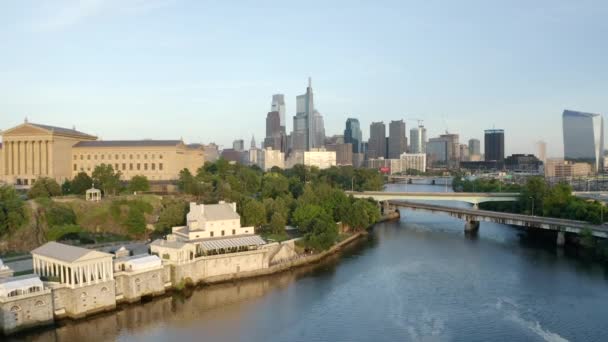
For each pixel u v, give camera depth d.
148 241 184.12
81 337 109.81
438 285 147.75
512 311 125.00
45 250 130.25
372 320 120.31
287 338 110.00
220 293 141.38
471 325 116.38
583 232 194.38
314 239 180.38
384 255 189.00
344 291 142.75
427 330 113.88
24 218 172.25
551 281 151.00
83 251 124.12
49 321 115.25
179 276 142.62
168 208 197.00
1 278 116.38
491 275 158.25
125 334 111.94
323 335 111.56
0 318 108.25
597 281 150.62
